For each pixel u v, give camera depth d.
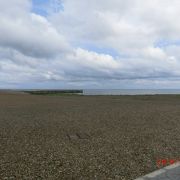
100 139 12.12
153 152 9.86
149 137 12.55
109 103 35.56
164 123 16.77
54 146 10.83
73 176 7.34
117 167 8.09
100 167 8.09
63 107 28.83
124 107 28.44
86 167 8.10
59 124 16.41
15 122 17.27
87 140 11.94
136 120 18.05
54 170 7.86
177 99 45.72
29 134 13.30
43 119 18.64
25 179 7.16
